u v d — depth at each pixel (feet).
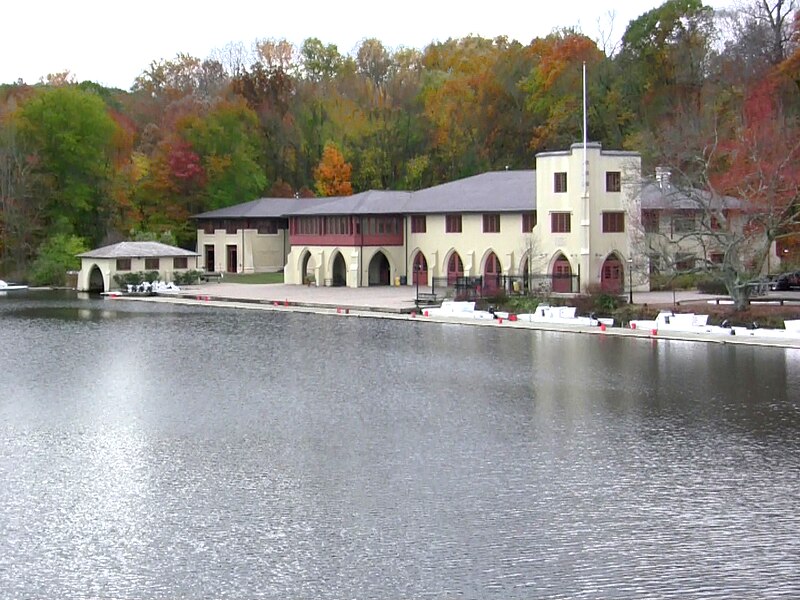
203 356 213.87
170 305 336.08
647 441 135.54
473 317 276.00
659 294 294.46
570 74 453.58
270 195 509.35
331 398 166.61
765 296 273.13
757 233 257.55
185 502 112.47
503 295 291.38
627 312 251.60
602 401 160.86
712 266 249.14
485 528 103.81
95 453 132.16
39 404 163.12
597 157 304.30
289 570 94.73
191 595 90.17
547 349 215.92
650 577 91.97
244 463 127.13
